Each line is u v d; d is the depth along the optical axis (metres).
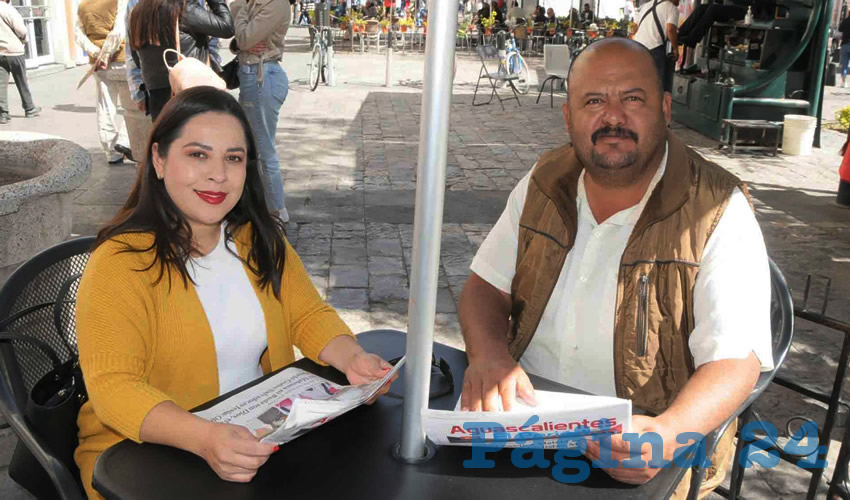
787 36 10.16
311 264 5.50
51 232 3.79
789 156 9.85
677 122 12.18
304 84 15.52
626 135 1.99
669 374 2.01
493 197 7.57
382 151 9.41
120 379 1.74
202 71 4.86
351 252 5.77
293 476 1.49
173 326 1.93
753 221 2.01
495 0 31.25
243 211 2.08
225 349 2.01
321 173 8.20
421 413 1.50
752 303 1.90
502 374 1.82
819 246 6.33
